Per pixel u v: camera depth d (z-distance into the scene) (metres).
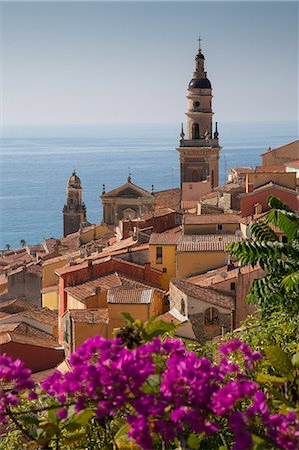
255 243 31.47
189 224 95.50
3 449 21.92
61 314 78.44
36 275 118.94
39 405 20.22
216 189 132.38
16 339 65.94
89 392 13.26
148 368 13.27
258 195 99.25
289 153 144.75
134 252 93.50
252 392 13.11
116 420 18.69
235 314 71.50
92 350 13.72
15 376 14.02
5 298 119.00
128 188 167.50
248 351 14.52
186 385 13.16
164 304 81.00
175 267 91.94
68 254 127.75
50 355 65.88
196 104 186.38
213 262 86.75
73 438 16.86
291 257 31.91
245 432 12.85
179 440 13.98
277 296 31.22
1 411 14.20
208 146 185.12
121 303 66.62
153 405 13.08
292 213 33.78
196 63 187.50
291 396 15.54
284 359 15.80
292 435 12.77
